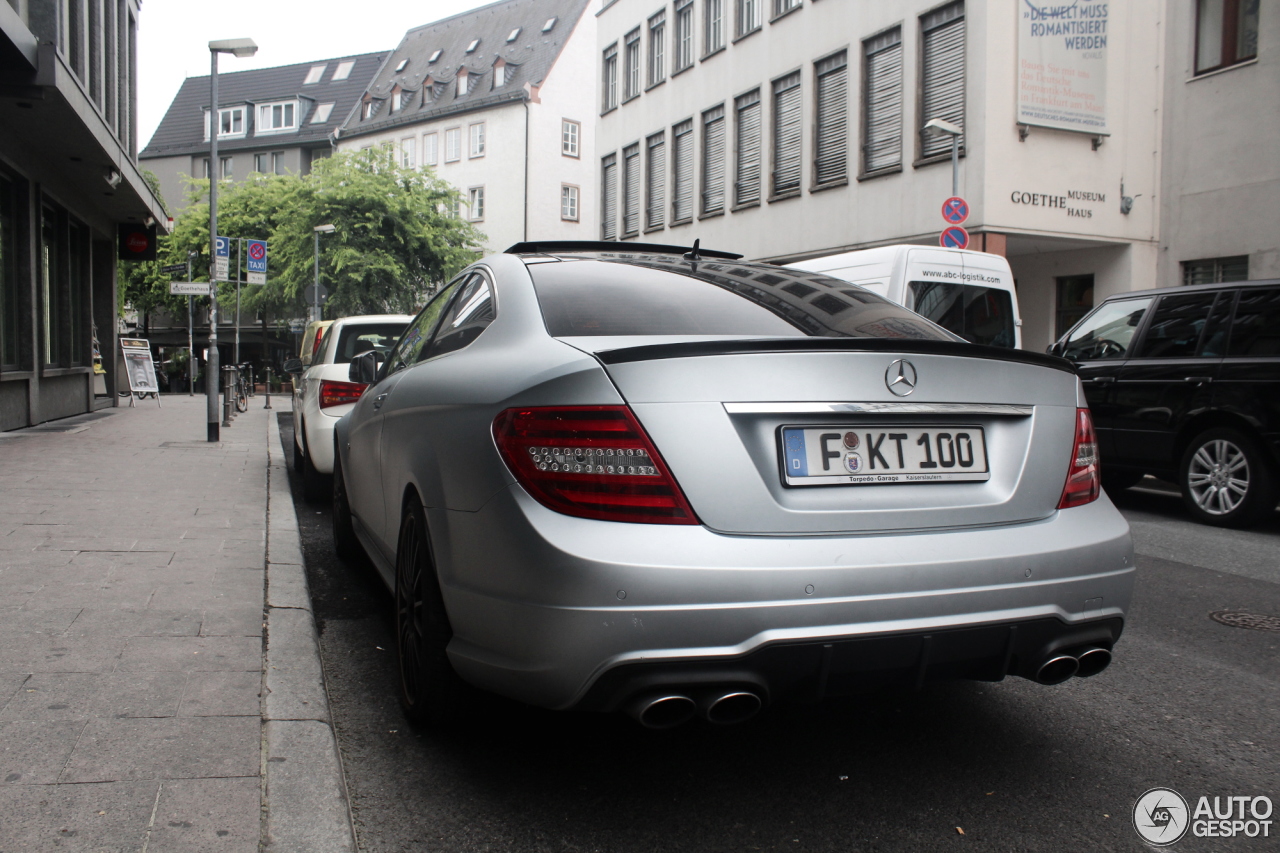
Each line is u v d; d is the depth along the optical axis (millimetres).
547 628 2381
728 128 24734
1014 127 16422
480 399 2764
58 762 2615
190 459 10266
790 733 3250
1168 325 8094
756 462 2484
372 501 4211
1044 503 2801
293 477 9445
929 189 17906
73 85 11555
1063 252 18297
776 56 22641
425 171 44719
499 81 54625
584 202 55062
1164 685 3781
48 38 11945
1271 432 7125
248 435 13898
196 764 2637
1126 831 2578
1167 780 2904
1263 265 15359
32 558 5055
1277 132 15094
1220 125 16016
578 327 2930
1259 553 6547
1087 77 16594
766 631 2371
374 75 67625
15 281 13578
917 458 2662
